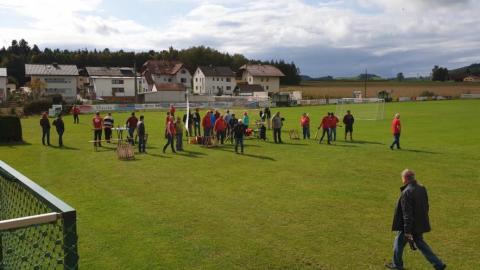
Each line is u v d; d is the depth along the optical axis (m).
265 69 109.19
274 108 60.72
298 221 10.11
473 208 11.09
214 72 102.19
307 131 26.17
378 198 12.13
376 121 38.81
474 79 161.25
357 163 17.67
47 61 130.25
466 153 20.06
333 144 23.67
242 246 8.55
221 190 13.21
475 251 8.28
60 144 23.59
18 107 55.25
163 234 9.23
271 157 19.36
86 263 7.70
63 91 83.88
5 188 4.72
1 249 4.52
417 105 64.12
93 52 141.50
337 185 13.78
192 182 14.36
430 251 7.06
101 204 11.64
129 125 23.56
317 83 148.50
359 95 88.19
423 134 28.16
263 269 7.50
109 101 73.44
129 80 96.19
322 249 8.40
